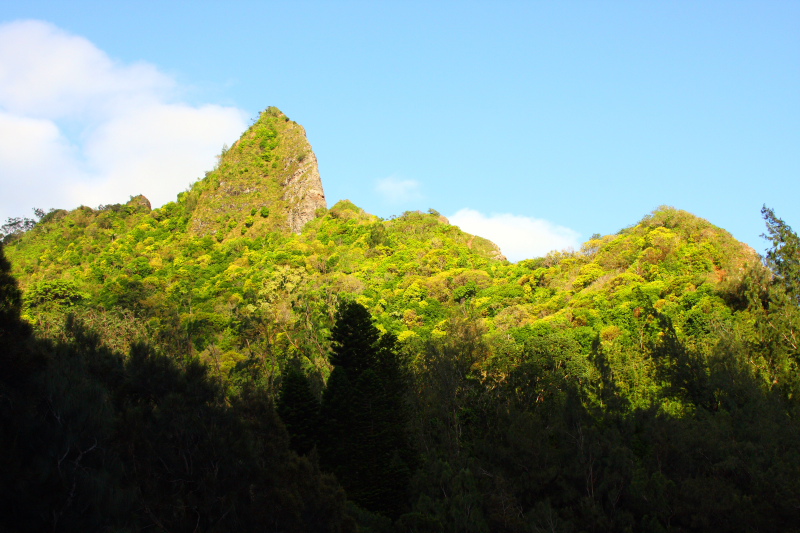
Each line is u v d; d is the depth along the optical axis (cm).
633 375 5456
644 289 8044
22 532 1870
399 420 4397
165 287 11956
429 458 4141
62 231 16762
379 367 4766
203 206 16850
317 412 4262
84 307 9788
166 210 17488
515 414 4459
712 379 4841
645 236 10144
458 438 4703
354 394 4225
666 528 3497
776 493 3331
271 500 2561
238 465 2555
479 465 4016
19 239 17475
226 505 2477
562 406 4456
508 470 3988
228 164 18088
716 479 3597
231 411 2752
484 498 3653
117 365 3144
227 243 15112
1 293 2167
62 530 1895
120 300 10375
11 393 2041
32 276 14300
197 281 12350
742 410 4369
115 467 2161
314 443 4128
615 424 4247
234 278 11950
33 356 2128
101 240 16100
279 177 17450
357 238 14050
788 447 3866
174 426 2548
